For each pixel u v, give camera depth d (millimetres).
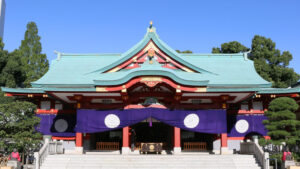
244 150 27047
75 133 30812
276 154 24781
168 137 32938
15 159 22578
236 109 31203
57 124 31016
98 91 25688
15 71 54844
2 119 23734
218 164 23000
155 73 24875
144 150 27578
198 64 31891
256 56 57750
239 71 30594
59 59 32406
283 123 23844
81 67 31094
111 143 30922
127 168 22250
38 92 29812
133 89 26984
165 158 23672
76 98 27328
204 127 27656
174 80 25156
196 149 31062
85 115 27797
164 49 28359
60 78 28094
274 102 24828
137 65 28641
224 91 26109
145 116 27109
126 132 27625
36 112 31125
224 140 27641
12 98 41281
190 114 27781
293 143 23797
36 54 67812
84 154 25656
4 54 54188
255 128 30906
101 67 29297
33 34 70000
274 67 55375
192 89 25734
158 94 27562
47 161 23188
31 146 25422
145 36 28438
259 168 22812
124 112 27625
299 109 34219
